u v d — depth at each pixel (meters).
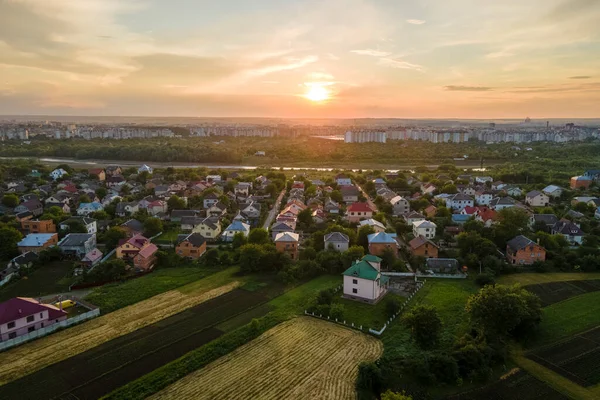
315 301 81.25
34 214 147.88
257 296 86.50
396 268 99.19
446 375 58.44
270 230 132.50
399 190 197.88
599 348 66.50
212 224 127.50
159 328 73.50
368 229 117.06
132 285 91.44
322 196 178.00
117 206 153.00
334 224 126.00
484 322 66.25
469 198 164.50
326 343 68.44
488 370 59.69
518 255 102.62
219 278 96.25
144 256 100.56
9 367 61.88
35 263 102.31
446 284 92.00
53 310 74.19
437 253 107.06
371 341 69.00
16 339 67.50
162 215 149.00
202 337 70.50
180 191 179.75
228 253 108.00
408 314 69.38
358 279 83.94
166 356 64.94
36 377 59.72
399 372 59.09
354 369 61.44
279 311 79.69
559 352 65.69
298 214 138.62
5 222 133.38
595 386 57.78
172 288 90.44
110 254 111.69
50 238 113.56
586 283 92.19
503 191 183.62
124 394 55.62
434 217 140.38
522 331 69.06
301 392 56.38
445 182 195.75
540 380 58.97
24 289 89.88
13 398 55.41
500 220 122.75
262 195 183.75
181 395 55.81
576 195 176.50
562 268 99.94
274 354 65.25
